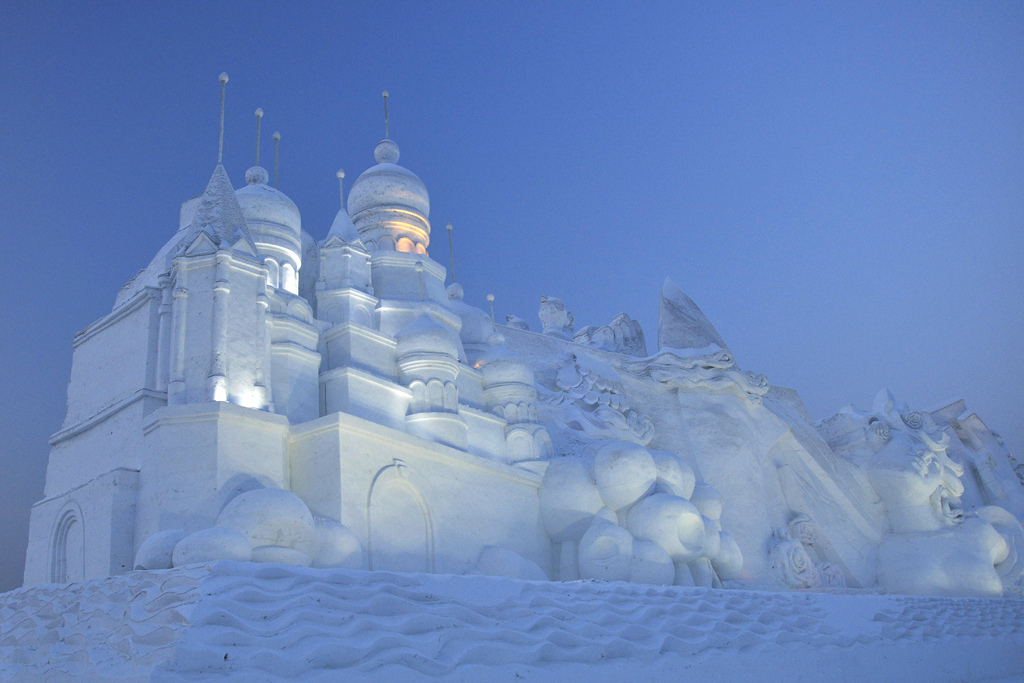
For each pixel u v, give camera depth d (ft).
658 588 57.26
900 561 111.14
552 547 83.46
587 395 108.47
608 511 81.30
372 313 90.89
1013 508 150.30
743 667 50.03
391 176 112.57
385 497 64.85
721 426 109.81
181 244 69.00
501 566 70.33
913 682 64.54
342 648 32.45
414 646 34.99
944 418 166.50
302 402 71.72
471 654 36.52
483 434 86.38
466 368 91.40
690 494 85.51
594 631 45.27
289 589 35.94
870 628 68.03
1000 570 116.26
